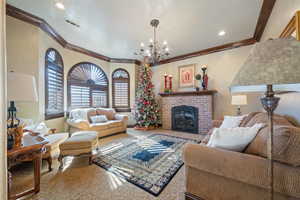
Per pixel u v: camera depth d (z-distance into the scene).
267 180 0.82
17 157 1.23
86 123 3.14
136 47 3.96
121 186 1.51
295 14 1.46
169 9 2.29
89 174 1.76
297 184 0.76
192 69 4.34
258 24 2.69
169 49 3.99
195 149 1.13
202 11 2.34
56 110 3.31
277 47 0.76
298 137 0.77
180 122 4.32
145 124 4.49
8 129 1.25
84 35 3.24
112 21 2.64
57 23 2.74
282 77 0.67
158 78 5.11
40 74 2.68
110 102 4.91
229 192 1.00
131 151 2.54
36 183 1.39
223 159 0.98
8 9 2.27
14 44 2.43
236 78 0.84
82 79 4.17
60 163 1.92
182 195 1.37
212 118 3.76
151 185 1.53
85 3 2.15
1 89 0.56
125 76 5.07
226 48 3.70
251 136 1.05
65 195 1.37
